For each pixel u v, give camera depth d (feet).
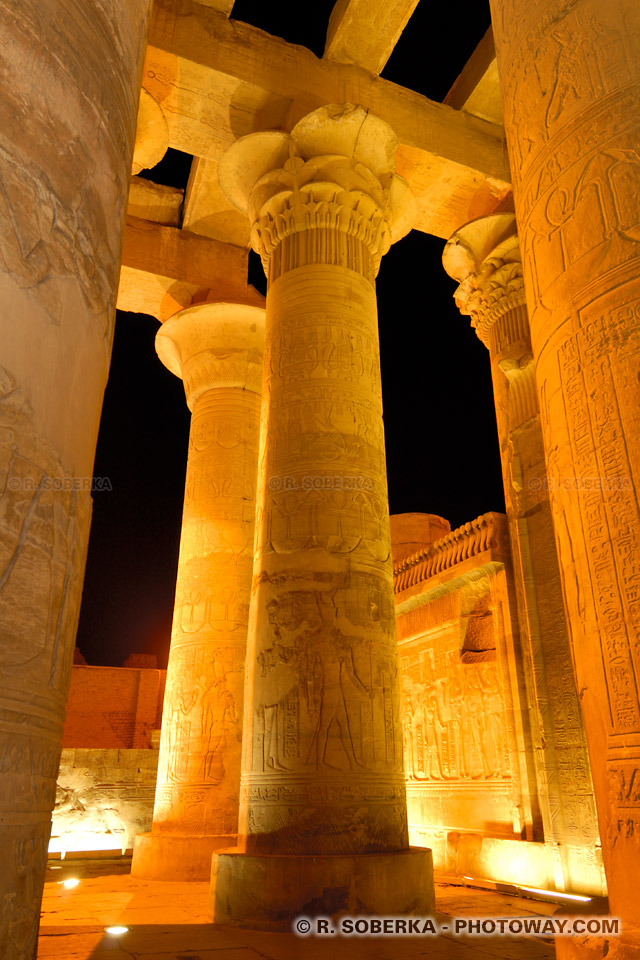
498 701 31.55
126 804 42.75
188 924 20.10
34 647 6.43
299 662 21.48
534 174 14.21
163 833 32.07
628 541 10.93
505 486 32.94
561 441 12.62
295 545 22.93
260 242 29.53
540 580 29.84
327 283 26.63
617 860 10.39
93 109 8.41
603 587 11.25
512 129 15.44
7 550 6.19
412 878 19.66
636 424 11.20
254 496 38.01
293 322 26.27
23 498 6.43
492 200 36.63
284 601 22.39
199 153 34.78
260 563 23.86
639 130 12.47
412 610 39.91
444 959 16.03
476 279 35.01
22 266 6.70
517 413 32.50
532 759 28.84
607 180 12.58
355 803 20.04
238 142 29.12
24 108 7.16
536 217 13.99
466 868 30.07
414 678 38.55
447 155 34.60
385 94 34.32
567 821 26.08
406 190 30.96
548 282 13.38
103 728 61.31
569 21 14.26
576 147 13.28
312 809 19.83
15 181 6.82
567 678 27.50
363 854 19.35
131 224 41.37
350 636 21.84
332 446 24.07
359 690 21.36
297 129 28.27
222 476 37.70
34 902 6.29
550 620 28.91
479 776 31.96
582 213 12.84
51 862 39.04
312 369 25.18
